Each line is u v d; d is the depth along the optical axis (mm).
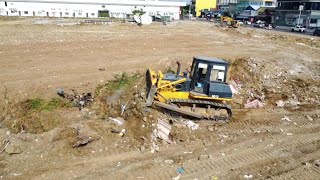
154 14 73125
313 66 23531
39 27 35719
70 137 10680
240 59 23078
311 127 13477
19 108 12555
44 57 20531
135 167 9672
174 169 9695
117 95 13969
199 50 26625
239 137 12195
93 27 39000
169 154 10555
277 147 11531
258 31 48250
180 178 9250
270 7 83438
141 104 12711
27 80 15469
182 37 34156
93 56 21688
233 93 16594
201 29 45094
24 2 62531
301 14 63531
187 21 67312
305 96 17359
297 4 65000
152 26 45719
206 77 12992
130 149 10602
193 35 36781
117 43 27188
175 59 22172
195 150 10969
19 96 13625
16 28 33656
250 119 13906
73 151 10156
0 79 15375
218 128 12758
